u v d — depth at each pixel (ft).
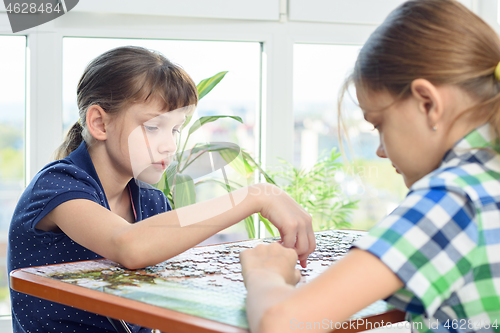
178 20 7.47
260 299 3.00
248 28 7.70
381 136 3.37
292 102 7.91
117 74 4.19
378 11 8.02
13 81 7.12
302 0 7.76
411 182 3.33
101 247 3.68
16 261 4.20
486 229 3.08
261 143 7.98
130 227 3.68
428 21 3.23
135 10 7.21
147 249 3.55
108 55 4.36
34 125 7.07
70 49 7.25
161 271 3.50
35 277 3.39
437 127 3.21
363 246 3.03
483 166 3.19
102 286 3.27
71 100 7.29
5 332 7.04
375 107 3.31
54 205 3.92
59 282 3.32
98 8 7.10
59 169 4.17
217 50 7.75
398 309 3.16
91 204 3.90
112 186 4.45
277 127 7.84
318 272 3.50
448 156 3.22
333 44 8.07
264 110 7.86
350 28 8.03
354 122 3.67
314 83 8.00
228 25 7.64
